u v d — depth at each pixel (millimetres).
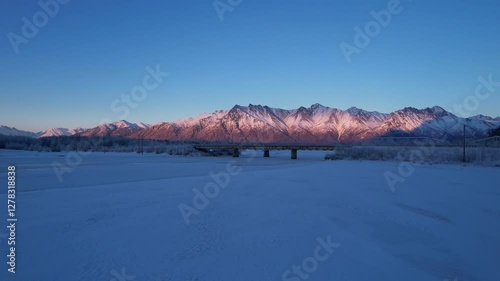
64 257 11586
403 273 10297
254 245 12820
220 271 10391
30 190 27781
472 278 10031
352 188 27766
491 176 36531
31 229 14984
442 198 22719
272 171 47281
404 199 22344
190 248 12484
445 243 13125
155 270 10469
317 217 17234
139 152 120688
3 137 128625
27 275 10164
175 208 19609
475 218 17062
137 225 15703
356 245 12836
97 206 20250
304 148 100625
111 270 10500
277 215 17688
